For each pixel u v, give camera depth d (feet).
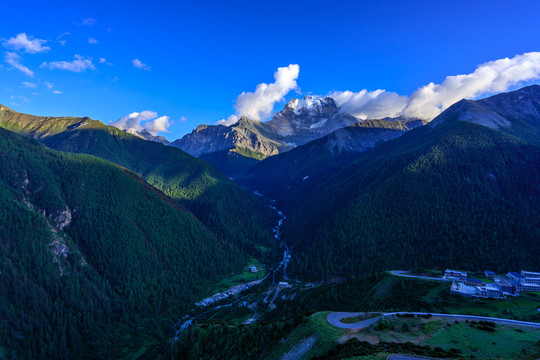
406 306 425.69
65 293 557.74
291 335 326.65
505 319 323.98
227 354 368.48
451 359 211.00
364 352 227.81
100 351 509.76
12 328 466.29
